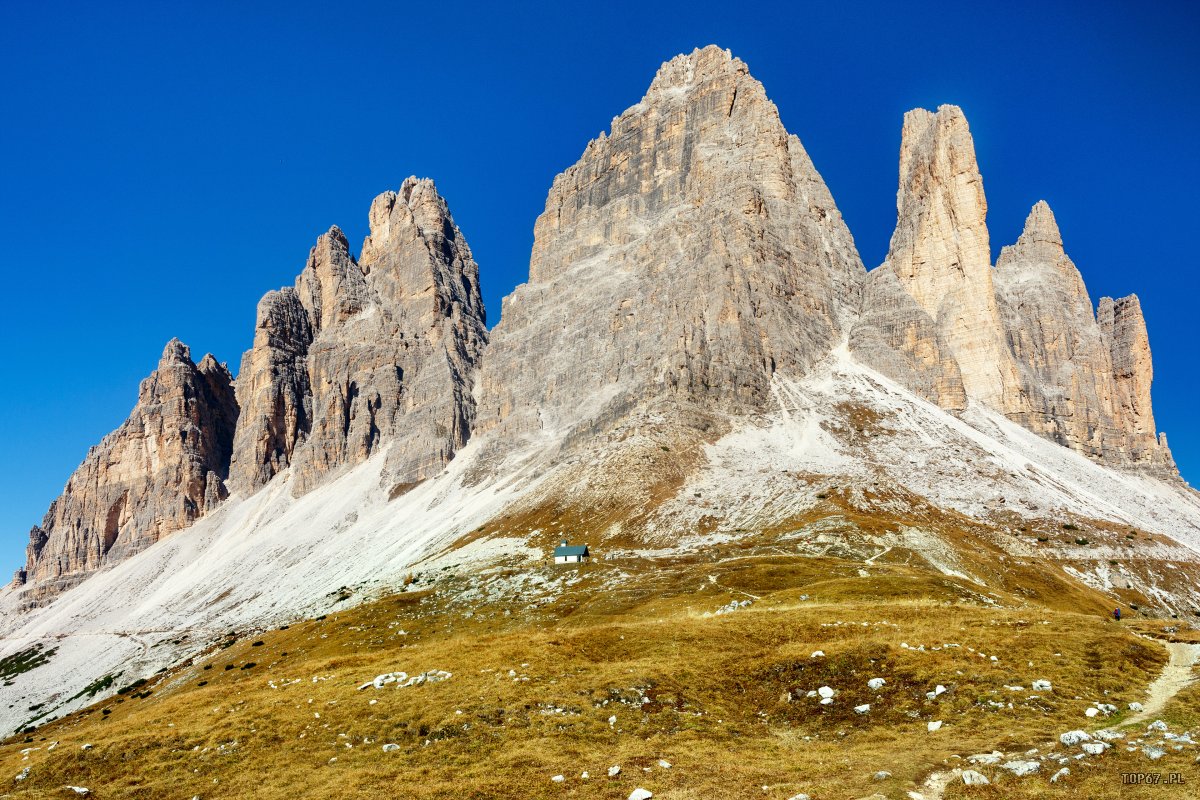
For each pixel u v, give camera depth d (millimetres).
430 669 55594
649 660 53562
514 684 49312
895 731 38688
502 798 33781
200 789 39250
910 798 28562
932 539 135250
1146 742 30828
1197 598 143500
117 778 42406
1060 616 58000
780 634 57969
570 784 34562
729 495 187500
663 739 40312
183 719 53094
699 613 91062
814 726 41312
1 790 43312
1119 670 43531
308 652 119000
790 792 30734
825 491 177125
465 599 133625
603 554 158750
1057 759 30359
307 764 41062
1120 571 149000
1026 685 41906
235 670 123125
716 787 32219
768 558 124562
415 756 40344
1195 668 43656
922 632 53469
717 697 46500
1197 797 25141
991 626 55062
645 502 193000
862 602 72938
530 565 156375
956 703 40688
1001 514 178375
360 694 52000
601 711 44469
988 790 28469
